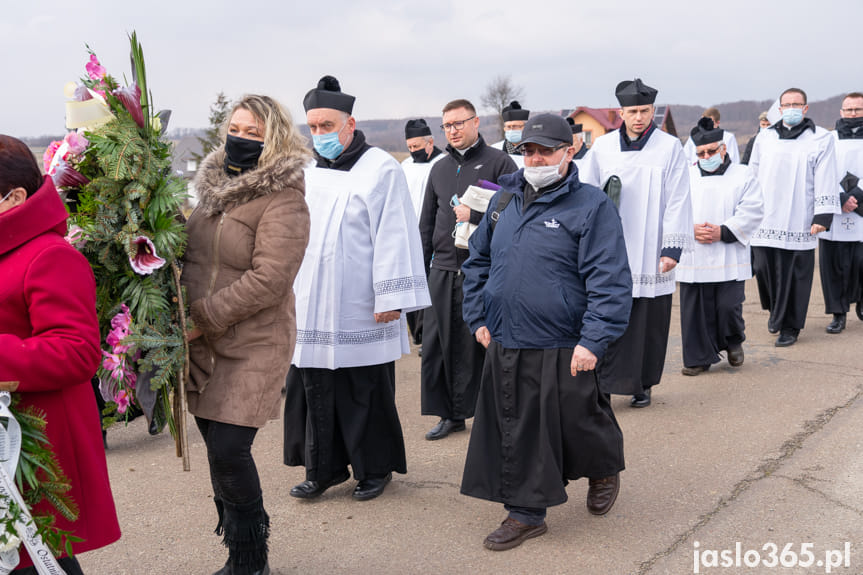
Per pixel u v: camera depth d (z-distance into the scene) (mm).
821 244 8320
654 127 6062
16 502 2195
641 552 3678
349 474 4539
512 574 3514
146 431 5793
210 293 3086
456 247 5473
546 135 3635
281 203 3105
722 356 7590
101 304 2887
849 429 5250
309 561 3703
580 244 3678
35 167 2439
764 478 4484
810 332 8492
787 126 7949
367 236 4367
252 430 3133
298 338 4250
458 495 4465
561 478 3750
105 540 2502
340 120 4352
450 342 5441
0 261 2361
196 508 4363
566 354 3729
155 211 2846
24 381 2256
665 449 5035
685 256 6805
